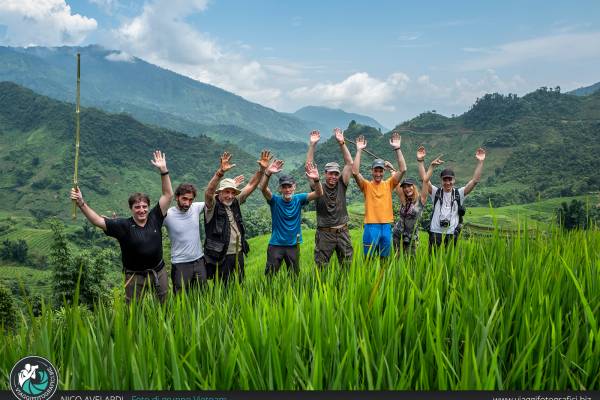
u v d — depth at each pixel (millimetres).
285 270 6828
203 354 3281
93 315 4293
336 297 3902
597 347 2949
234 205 8422
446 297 3906
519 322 3439
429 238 9258
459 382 2588
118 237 7027
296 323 3240
